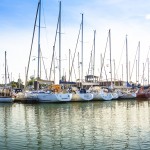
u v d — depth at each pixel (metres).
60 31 61.19
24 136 24.94
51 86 60.62
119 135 24.98
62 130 27.48
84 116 37.59
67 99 57.28
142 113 41.22
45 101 55.25
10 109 46.22
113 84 85.50
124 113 41.19
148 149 20.36
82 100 60.59
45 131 27.05
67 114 39.81
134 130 27.16
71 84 63.19
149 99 72.75
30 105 52.53
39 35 57.41
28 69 58.69
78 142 22.66
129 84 83.12
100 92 64.94
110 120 33.78
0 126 29.84
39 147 21.31
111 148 20.78
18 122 32.50
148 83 93.88
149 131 26.59
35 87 67.44
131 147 20.94
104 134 25.48
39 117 36.66
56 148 21.02
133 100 70.00
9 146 21.62
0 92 58.03
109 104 57.38
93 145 21.67
